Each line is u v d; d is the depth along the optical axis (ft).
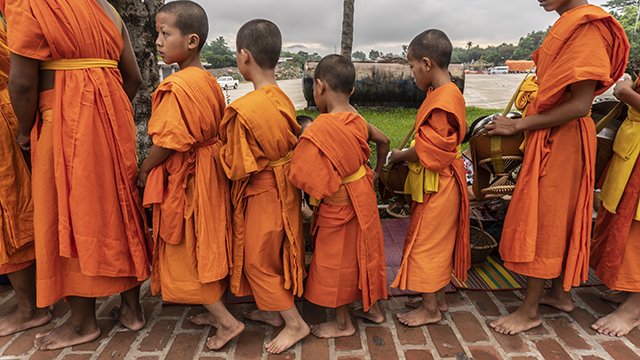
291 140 8.18
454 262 9.36
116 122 7.92
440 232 8.82
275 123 7.75
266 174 8.18
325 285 8.60
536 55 8.47
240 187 8.26
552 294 9.91
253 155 7.75
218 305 8.47
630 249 8.75
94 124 7.63
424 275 8.84
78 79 7.44
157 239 8.30
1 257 8.46
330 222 8.38
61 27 7.07
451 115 8.06
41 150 7.72
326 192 7.86
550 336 8.94
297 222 8.58
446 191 8.68
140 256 8.44
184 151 7.64
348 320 9.06
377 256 8.79
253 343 8.92
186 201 7.96
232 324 8.61
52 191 7.86
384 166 9.81
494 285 10.86
